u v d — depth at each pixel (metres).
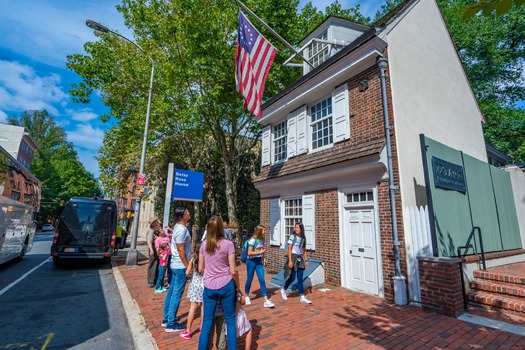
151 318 5.00
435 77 8.91
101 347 4.11
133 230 11.16
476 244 7.30
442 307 5.17
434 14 9.63
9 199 10.24
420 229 6.16
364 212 7.14
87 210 11.52
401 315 5.15
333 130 8.36
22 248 12.52
